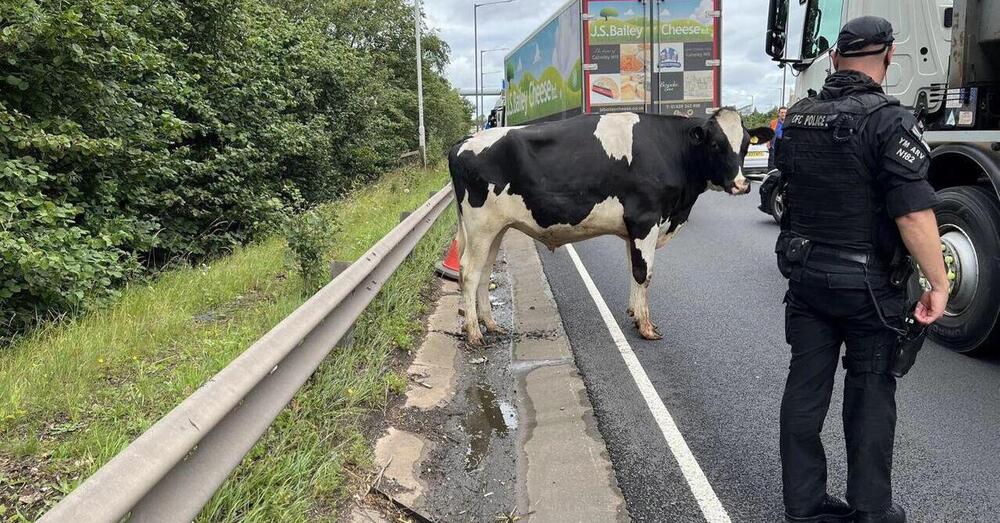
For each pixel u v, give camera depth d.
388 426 4.01
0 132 6.01
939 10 6.13
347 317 4.28
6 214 5.45
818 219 2.91
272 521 2.80
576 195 5.42
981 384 4.75
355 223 10.57
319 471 3.16
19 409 3.51
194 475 2.30
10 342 5.14
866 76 2.89
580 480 3.61
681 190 5.61
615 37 11.88
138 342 4.64
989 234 4.91
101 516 1.72
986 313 4.95
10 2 6.12
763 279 7.73
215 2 10.00
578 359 5.40
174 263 8.69
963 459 3.73
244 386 2.61
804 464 3.06
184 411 2.25
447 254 8.41
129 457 1.93
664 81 11.96
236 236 10.09
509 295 7.54
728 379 4.93
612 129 5.44
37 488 2.87
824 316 3.00
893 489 3.46
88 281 5.73
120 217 7.39
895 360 2.86
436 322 6.15
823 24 7.07
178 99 8.75
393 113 26.62
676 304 6.86
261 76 11.42
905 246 2.79
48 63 6.75
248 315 5.43
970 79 5.30
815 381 3.05
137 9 7.93
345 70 16.80
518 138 5.40
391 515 3.20
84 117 7.25
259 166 10.55
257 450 3.18
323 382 3.99
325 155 14.22
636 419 4.32
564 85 13.45
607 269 8.47
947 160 5.52
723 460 3.80
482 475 3.70
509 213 5.53
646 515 3.29
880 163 2.70
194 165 9.32
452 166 5.66
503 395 4.79
